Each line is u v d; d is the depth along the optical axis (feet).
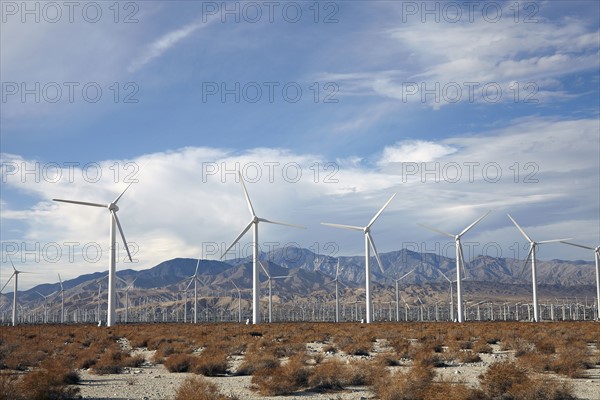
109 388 99.66
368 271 378.94
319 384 96.17
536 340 172.14
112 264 341.82
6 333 267.59
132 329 310.45
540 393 78.13
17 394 81.87
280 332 255.70
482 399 77.87
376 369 101.14
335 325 346.13
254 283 351.25
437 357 127.13
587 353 133.28
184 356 127.75
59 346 188.96
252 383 99.09
